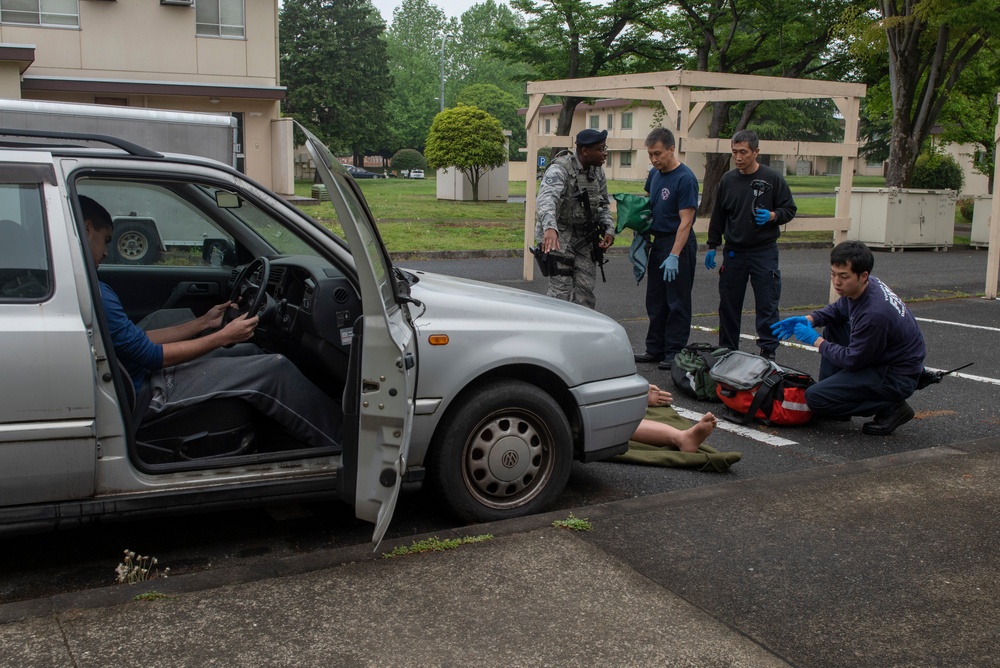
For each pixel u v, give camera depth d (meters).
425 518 4.30
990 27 17.67
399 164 67.12
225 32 23.94
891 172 20.64
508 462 4.09
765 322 7.47
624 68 27.34
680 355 6.86
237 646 2.89
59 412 3.25
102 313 3.34
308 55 59.88
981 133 27.88
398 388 3.33
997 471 4.80
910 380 5.72
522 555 3.64
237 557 3.83
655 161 7.31
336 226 17.47
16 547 3.87
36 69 22.36
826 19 22.38
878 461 4.96
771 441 5.72
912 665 2.91
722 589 3.40
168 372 3.84
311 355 4.27
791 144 10.16
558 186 6.69
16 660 2.77
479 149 28.62
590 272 7.05
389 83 65.12
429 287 4.18
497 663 2.85
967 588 3.45
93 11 22.58
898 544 3.84
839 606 3.29
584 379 4.29
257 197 3.71
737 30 25.48
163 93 23.00
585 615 3.17
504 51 27.59
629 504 4.25
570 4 25.28
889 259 17.41
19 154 3.31
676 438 5.26
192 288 5.12
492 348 3.99
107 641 2.90
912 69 20.12
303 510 4.34
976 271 15.29
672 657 2.91
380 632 3.01
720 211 7.46
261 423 4.08
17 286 3.25
